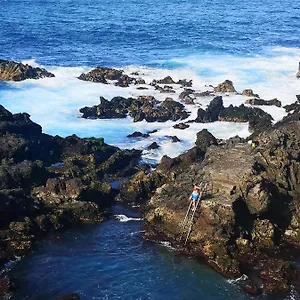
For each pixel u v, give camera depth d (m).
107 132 57.72
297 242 37.69
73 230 39.22
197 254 36.09
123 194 44.19
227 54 94.31
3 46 98.19
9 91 69.75
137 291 32.81
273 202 39.03
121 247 37.25
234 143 44.78
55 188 41.47
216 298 32.16
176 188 40.88
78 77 77.81
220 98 63.72
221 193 38.03
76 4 172.75
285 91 72.88
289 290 32.56
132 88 73.38
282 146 42.34
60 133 56.94
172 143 54.78
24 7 161.38
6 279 32.88
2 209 38.00
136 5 170.00
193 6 168.62
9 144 46.34
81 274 34.31
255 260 35.41
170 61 88.38
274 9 163.00
